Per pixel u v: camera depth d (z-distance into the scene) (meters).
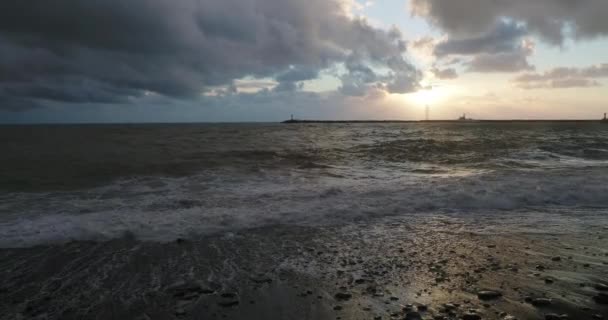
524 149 19.89
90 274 4.77
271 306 3.97
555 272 4.86
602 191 9.52
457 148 20.55
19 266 5.00
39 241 5.93
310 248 5.80
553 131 44.12
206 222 6.97
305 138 29.94
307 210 7.88
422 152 18.94
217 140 26.75
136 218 7.10
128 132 42.19
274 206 8.11
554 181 10.32
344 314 3.79
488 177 10.94
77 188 9.91
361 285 4.49
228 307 3.95
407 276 4.75
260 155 17.25
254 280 4.62
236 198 8.79
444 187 9.79
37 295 4.21
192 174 12.09
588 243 6.03
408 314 3.78
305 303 4.04
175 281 4.58
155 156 16.39
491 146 21.42
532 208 8.47
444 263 5.20
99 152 17.83
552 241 6.14
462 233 6.60
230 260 5.28
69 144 22.45
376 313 3.81
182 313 3.83
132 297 4.17
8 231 6.29
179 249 5.71
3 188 9.86
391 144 23.20
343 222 7.28
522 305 3.95
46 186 10.15
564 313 3.78
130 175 11.83
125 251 5.60
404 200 8.74
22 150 18.67
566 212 8.09
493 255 5.50
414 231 6.73
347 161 15.88
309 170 13.31
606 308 3.88
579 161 16.02
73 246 5.78
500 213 8.04
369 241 6.15
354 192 9.39
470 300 4.08
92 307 3.95
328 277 4.73
